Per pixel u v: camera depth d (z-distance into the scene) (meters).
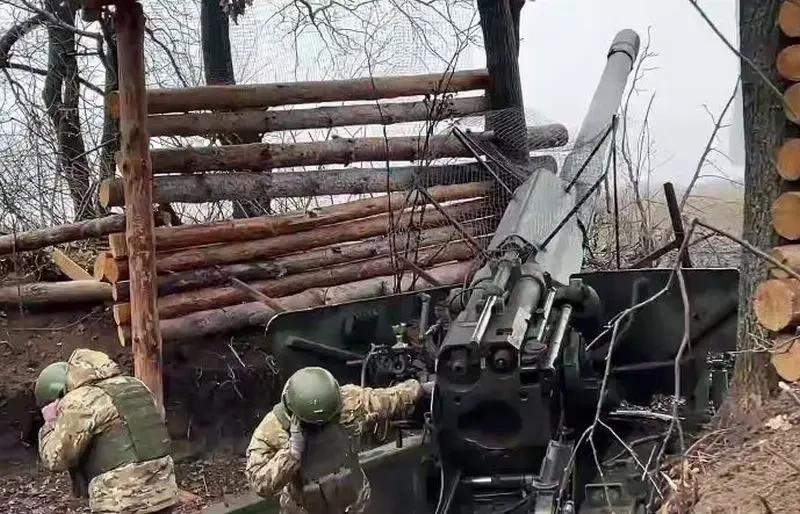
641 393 5.65
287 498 4.47
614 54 9.12
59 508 6.61
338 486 4.36
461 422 4.26
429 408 4.79
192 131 7.75
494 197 8.75
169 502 4.73
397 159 8.74
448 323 4.94
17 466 7.15
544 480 4.06
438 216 8.66
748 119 4.52
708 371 5.45
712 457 4.18
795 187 4.43
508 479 4.27
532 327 4.53
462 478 4.34
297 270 8.05
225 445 7.42
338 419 4.41
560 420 4.50
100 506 4.57
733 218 10.20
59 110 10.81
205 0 10.52
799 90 4.27
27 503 6.67
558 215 6.21
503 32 9.10
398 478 5.08
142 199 6.78
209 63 10.66
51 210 9.98
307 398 4.24
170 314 7.43
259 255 7.88
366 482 4.58
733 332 5.48
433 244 8.59
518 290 4.80
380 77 8.66
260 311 7.80
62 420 4.57
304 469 4.33
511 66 9.08
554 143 9.70
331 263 8.24
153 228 6.90
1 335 7.94
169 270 7.46
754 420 4.32
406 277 8.36
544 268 5.49
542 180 6.50
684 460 4.01
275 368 7.63
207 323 7.54
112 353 7.86
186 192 7.63
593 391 4.78
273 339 5.45
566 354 4.64
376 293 8.13
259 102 8.02
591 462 4.77
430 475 4.71
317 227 8.21
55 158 10.48
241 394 7.56
